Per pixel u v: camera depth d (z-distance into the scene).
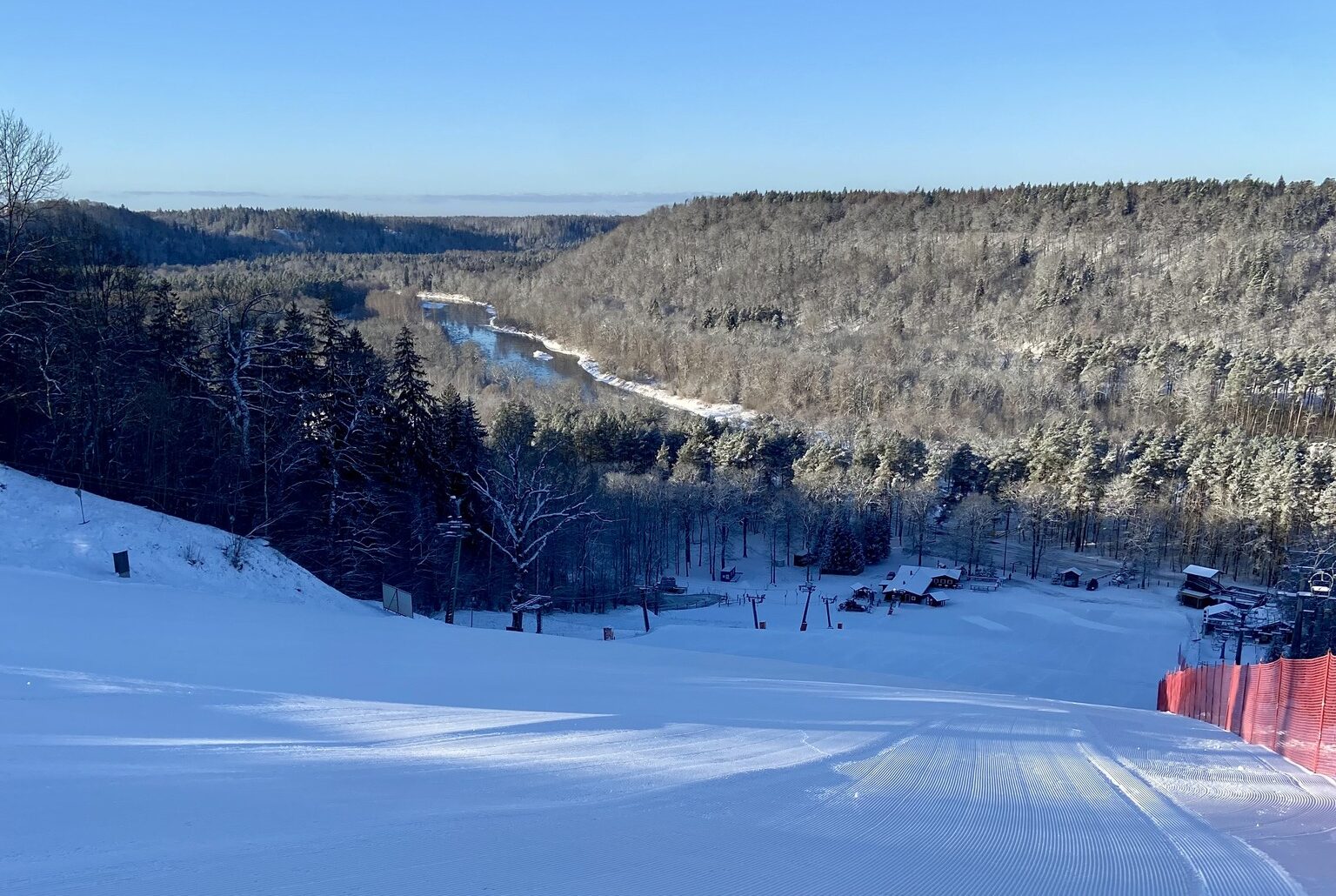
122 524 25.33
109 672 11.45
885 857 5.41
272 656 14.38
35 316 28.89
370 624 20.53
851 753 8.92
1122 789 8.06
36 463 31.55
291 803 6.01
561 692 12.96
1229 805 7.89
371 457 38.38
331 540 34.22
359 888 4.40
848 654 40.34
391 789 6.55
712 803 6.50
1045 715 14.41
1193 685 20.11
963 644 44.62
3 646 12.41
